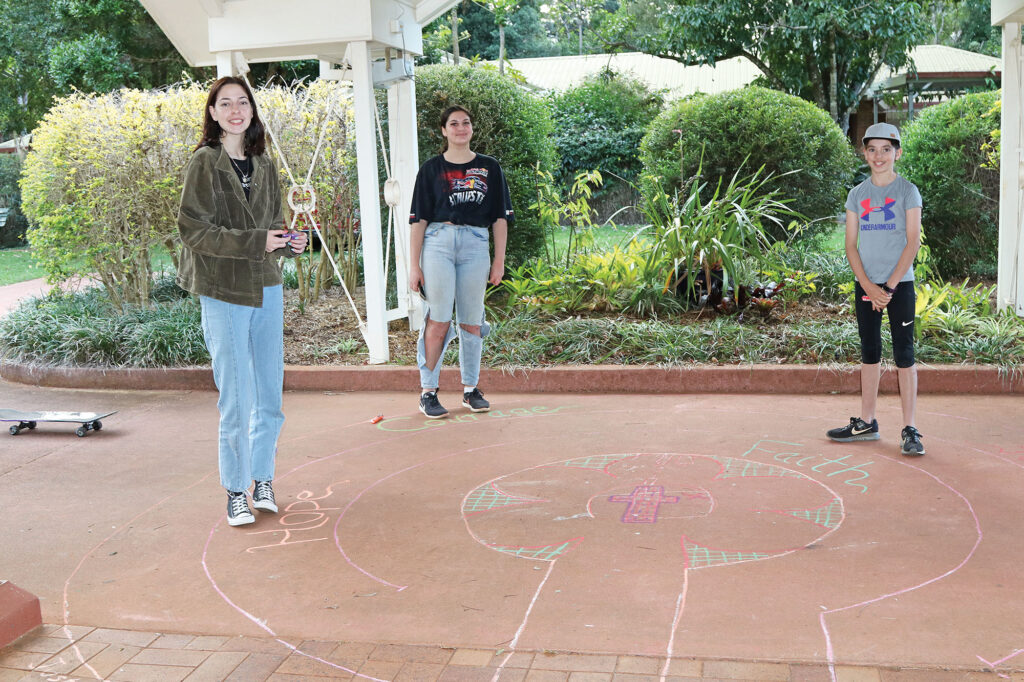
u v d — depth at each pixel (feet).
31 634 10.34
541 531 12.76
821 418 18.17
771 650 9.21
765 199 26.89
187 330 23.63
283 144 28.78
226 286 12.91
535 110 28.50
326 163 29.01
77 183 26.48
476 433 17.90
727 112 30.71
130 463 16.80
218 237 12.48
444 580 11.29
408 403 20.56
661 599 10.48
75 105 27.09
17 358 24.17
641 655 9.24
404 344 24.16
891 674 8.66
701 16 59.41
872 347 16.16
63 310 26.08
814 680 8.61
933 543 11.81
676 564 11.43
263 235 12.65
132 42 55.06
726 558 11.56
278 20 20.97
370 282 22.15
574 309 25.55
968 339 20.86
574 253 28.48
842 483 14.30
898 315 15.67
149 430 18.99
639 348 21.84
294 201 21.45
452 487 14.80
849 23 56.75
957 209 29.48
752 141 30.30
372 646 9.75
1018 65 23.26
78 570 12.11
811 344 21.38
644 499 13.87
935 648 9.11
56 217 26.25
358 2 20.65
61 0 54.08
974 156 29.09
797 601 10.28
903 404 15.78
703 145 27.86
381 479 15.38
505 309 26.40
